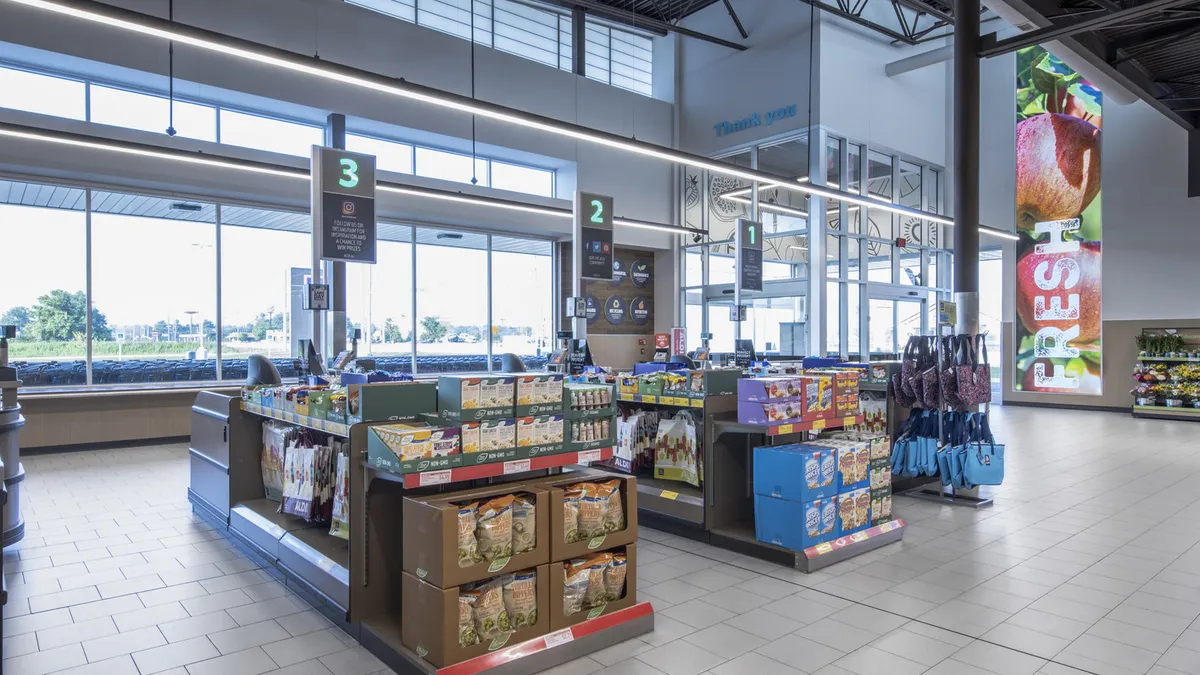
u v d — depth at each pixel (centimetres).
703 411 491
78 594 389
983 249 1585
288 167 838
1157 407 1212
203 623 351
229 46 475
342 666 304
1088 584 404
